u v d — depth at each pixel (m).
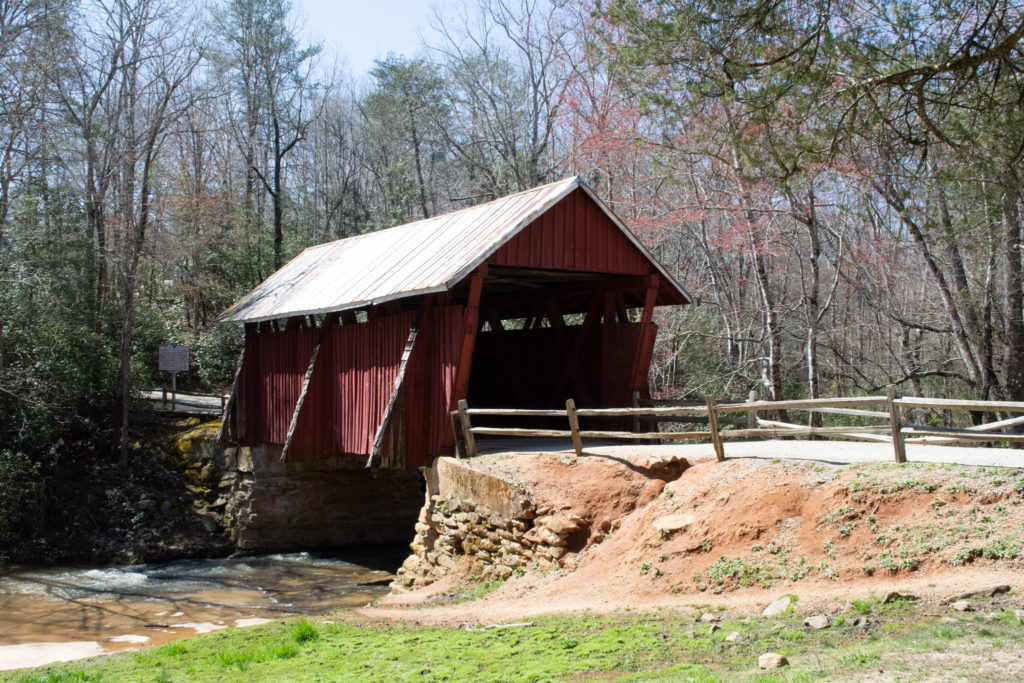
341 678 7.48
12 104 23.17
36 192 24.72
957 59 12.88
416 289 13.70
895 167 18.52
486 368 20.88
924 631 6.65
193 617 14.76
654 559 9.96
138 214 24.41
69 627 14.16
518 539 11.88
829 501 9.41
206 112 34.84
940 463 9.67
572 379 17.28
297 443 16.88
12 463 19.80
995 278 23.34
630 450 12.48
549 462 12.32
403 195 40.84
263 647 9.41
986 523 8.35
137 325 29.44
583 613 9.27
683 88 16.78
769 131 15.52
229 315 20.30
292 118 45.81
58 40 23.98
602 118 26.48
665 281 15.92
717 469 10.89
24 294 21.97
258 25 39.41
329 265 19.00
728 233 22.56
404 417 14.23
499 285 18.03
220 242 34.16
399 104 42.91
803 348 32.50
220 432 20.44
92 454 22.09
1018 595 7.15
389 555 20.03
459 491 13.24
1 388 19.98
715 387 28.25
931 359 27.17
